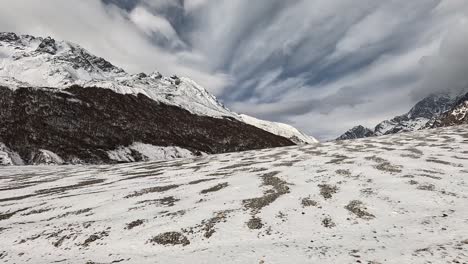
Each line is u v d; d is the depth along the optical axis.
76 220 21.62
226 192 26.14
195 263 13.45
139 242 17.06
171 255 14.99
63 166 67.06
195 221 19.30
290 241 15.58
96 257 15.62
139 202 25.28
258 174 33.44
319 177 29.03
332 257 12.75
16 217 23.95
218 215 20.05
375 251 13.05
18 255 16.75
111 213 22.67
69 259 15.63
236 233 17.20
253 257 13.53
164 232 17.95
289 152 54.84
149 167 53.72
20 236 19.25
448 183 23.34
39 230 20.05
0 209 26.80
